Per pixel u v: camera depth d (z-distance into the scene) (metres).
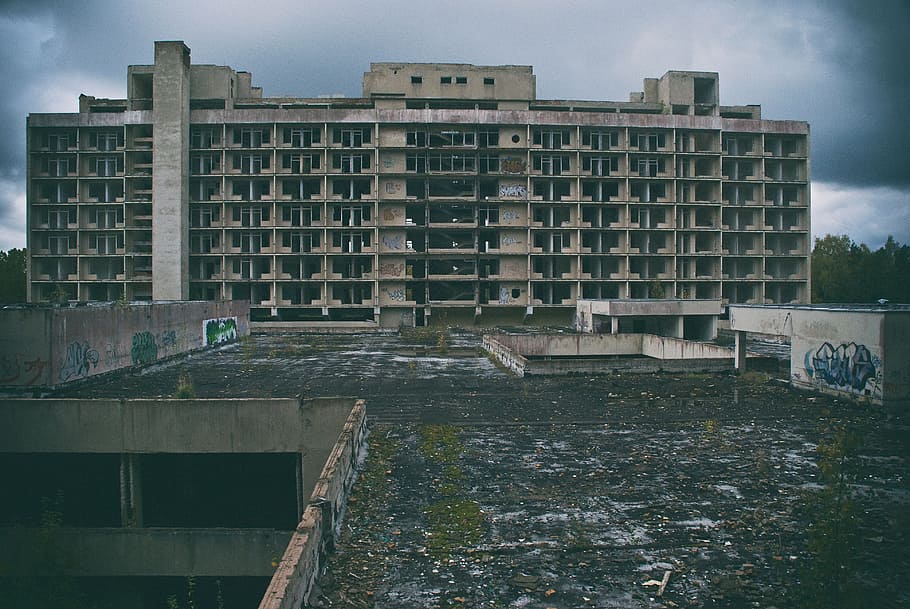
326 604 7.92
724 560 9.18
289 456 22.83
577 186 65.06
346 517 10.88
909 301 70.38
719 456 14.77
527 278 64.75
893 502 11.54
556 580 8.59
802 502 11.55
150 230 62.91
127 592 19.89
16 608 17.45
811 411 20.09
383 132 63.47
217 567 19.41
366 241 64.56
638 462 14.28
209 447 19.64
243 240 63.75
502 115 63.62
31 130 62.91
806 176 67.62
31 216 63.38
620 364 28.38
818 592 7.78
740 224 68.62
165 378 28.98
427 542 9.84
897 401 19.75
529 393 23.92
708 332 49.66
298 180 64.06
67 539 19.41
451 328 61.84
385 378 28.45
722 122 65.62
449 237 66.31
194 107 65.31
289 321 64.81
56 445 19.77
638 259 67.12
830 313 22.09
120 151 62.44
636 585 8.46
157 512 22.72
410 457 14.80
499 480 12.99
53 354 24.17
